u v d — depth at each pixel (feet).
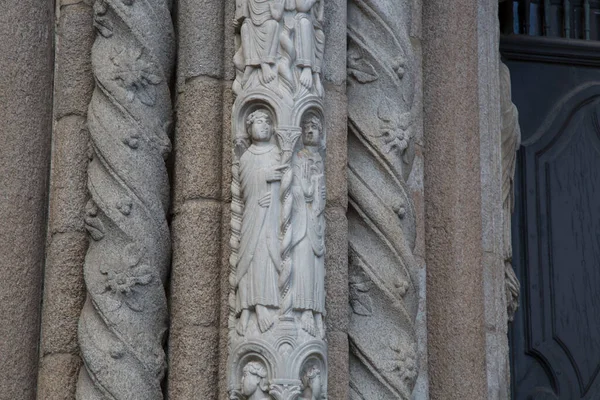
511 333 51.80
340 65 43.24
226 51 43.06
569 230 53.47
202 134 42.22
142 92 42.75
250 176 40.24
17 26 45.70
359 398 41.42
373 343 41.68
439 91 47.47
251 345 38.75
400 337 41.91
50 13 46.34
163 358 40.98
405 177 43.78
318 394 38.99
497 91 50.14
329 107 42.70
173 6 44.39
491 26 50.78
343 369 40.96
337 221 41.83
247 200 40.24
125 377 40.29
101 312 40.88
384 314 42.04
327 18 43.37
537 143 54.49
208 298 40.96
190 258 41.19
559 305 52.47
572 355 51.98
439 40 47.98
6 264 43.73
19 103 45.14
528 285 52.47
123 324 40.78
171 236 42.11
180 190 42.14
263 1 41.45
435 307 45.50
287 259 39.40
